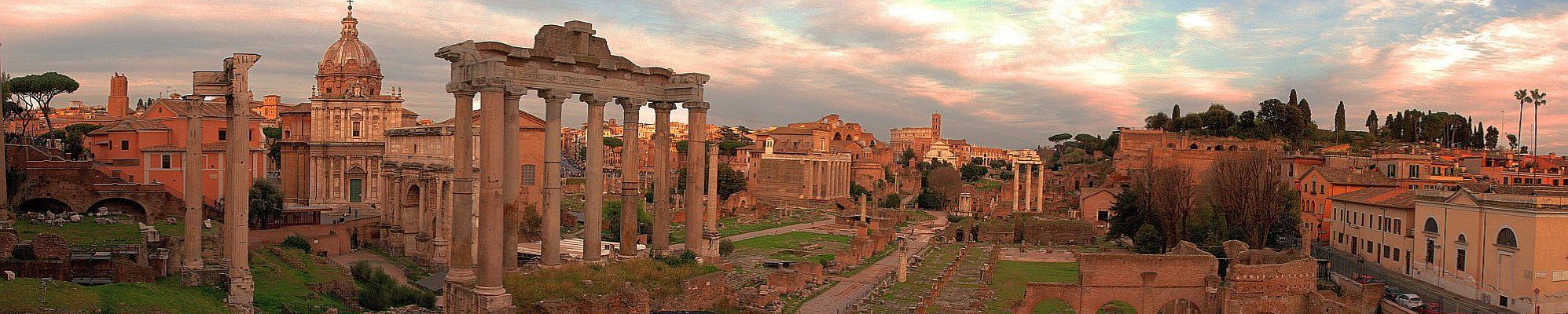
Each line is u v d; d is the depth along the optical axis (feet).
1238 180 389.39
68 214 254.88
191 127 188.24
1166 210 396.98
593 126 181.16
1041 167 626.64
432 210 300.40
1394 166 431.43
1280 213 395.75
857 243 381.19
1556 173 465.06
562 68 171.42
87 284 175.01
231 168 180.34
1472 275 262.67
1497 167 458.50
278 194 311.68
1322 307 228.43
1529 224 241.55
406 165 313.53
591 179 183.52
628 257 193.57
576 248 291.17
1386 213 314.76
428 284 247.09
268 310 178.40
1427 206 287.69
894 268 350.84
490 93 149.38
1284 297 233.14
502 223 152.66
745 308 192.95
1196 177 641.81
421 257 296.30
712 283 186.29
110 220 251.39
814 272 296.10
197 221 188.65
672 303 173.88
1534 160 497.05
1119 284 225.97
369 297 202.80
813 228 539.70
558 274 168.14
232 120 180.86
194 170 188.34
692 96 195.93
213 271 188.34
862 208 476.13
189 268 186.70
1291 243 386.11
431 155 306.14
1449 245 274.77
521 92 158.10
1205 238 376.07
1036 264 368.68
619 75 185.16
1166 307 245.45
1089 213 567.18
